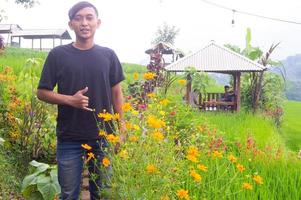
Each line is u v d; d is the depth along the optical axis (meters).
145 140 2.47
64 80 2.47
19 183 3.89
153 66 7.79
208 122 6.69
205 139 4.82
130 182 2.36
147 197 2.34
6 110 4.77
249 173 3.73
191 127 5.00
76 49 2.50
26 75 5.84
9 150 4.43
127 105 2.55
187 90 10.91
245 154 4.39
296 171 3.80
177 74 11.26
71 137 2.50
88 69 2.48
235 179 3.29
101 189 2.53
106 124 2.54
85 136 2.50
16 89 5.42
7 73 6.26
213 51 12.14
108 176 2.47
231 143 5.52
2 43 7.63
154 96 3.82
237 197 3.08
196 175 2.66
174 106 5.26
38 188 3.44
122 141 2.49
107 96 2.53
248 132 6.27
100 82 2.50
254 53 14.30
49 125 4.62
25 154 4.38
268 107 13.11
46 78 2.46
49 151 4.54
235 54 11.95
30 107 4.63
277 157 4.31
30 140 4.48
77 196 2.60
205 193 3.04
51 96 2.43
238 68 11.45
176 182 2.70
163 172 2.45
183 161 3.00
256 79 12.27
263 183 3.42
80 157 2.55
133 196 2.32
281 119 13.55
